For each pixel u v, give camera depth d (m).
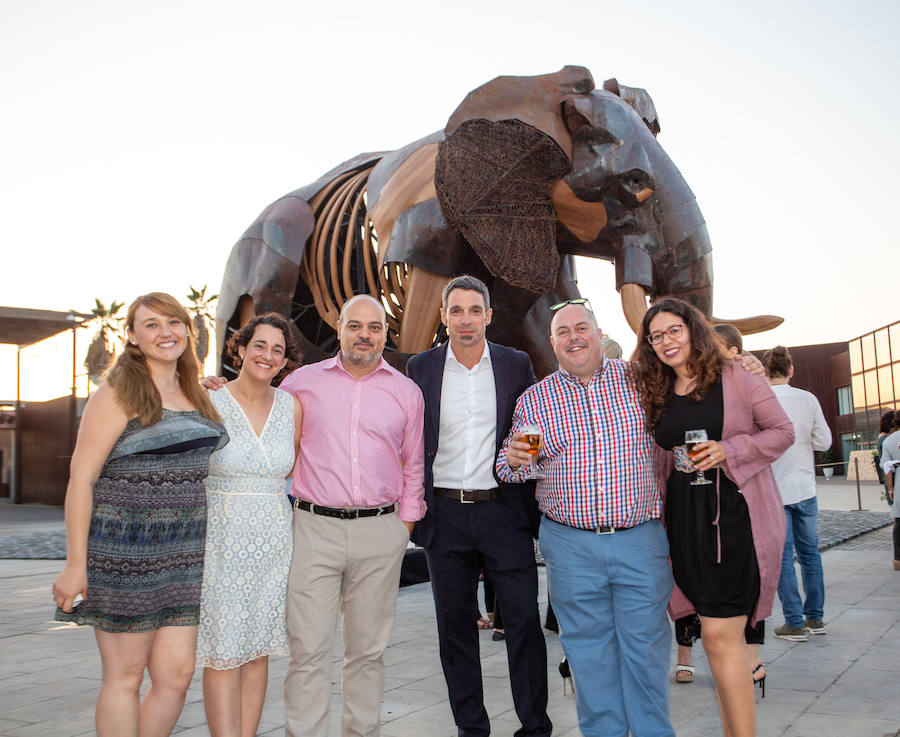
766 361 5.69
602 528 3.32
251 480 3.37
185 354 3.24
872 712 3.95
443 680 4.88
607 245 7.79
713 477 3.21
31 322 33.34
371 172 9.61
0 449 41.09
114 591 2.90
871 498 22.72
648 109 8.13
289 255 9.89
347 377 3.63
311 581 3.46
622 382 3.43
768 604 3.16
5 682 5.02
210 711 3.30
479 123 7.21
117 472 2.95
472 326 3.75
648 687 3.27
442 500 3.79
